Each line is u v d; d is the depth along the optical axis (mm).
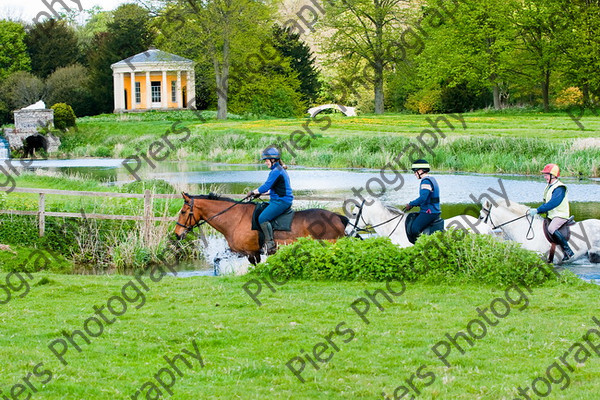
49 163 47562
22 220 18453
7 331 9289
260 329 9273
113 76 70812
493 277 11844
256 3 59656
